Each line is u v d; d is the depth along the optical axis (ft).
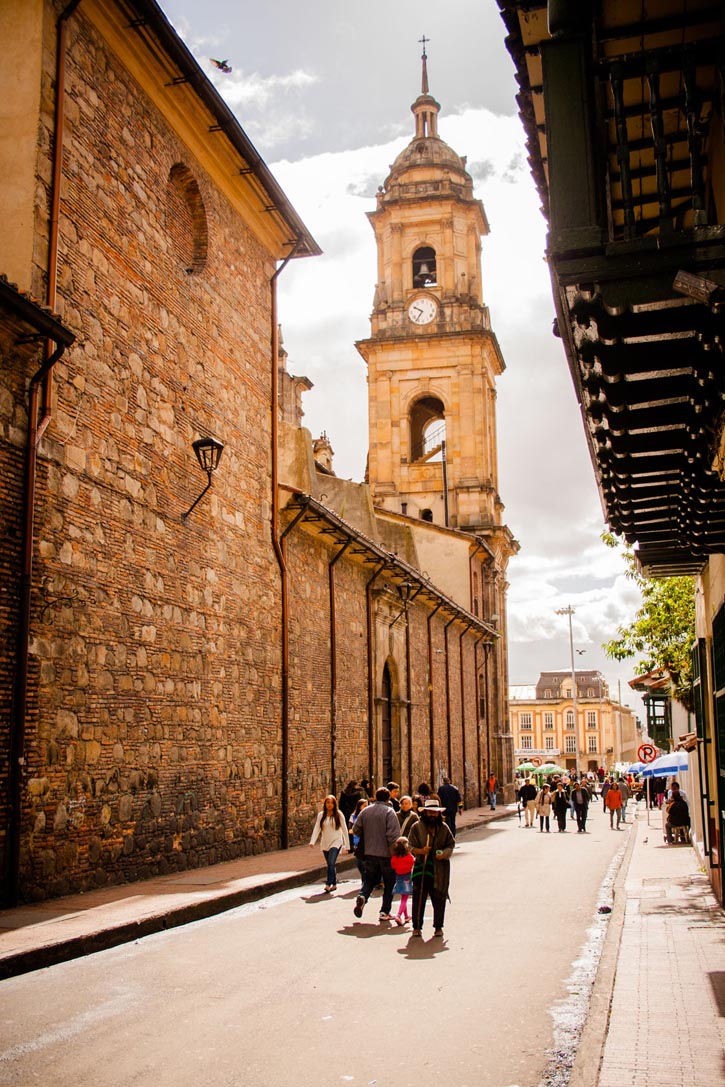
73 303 47.37
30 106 45.57
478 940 38.14
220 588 63.62
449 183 198.70
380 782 105.19
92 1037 23.62
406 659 120.16
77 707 45.21
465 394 191.72
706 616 47.78
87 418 47.88
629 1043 22.33
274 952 34.71
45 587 43.24
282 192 71.05
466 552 168.04
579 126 20.68
